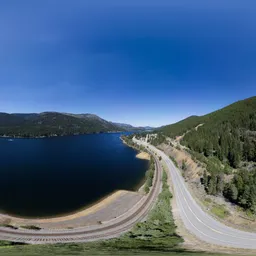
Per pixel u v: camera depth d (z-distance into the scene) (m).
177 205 92.06
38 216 87.44
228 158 158.75
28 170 161.75
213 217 81.00
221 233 68.75
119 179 141.75
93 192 116.56
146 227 72.06
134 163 193.12
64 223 79.62
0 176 144.25
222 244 61.22
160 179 132.62
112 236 67.50
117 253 41.84
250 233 69.00
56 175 149.38
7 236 66.81
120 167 177.00
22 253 42.81
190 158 168.75
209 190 104.31
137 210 88.38
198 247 54.41
